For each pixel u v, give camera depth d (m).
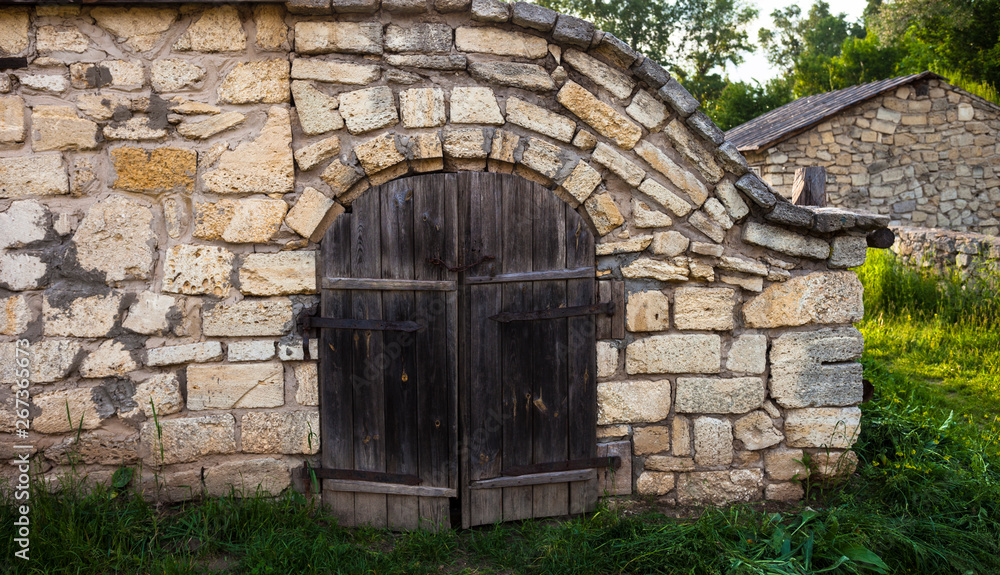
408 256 3.92
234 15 3.79
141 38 3.77
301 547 3.63
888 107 12.76
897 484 4.29
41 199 3.79
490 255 3.95
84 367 3.86
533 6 3.82
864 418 5.14
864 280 9.60
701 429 4.23
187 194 3.86
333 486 4.02
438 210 3.90
